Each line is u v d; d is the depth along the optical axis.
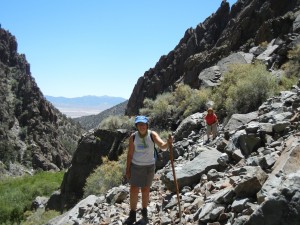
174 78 47.41
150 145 7.36
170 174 9.45
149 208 8.53
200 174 9.16
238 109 18.34
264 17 36.75
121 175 18.52
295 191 4.94
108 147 26.27
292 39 25.23
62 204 25.72
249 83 18.33
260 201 5.81
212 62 37.19
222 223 6.16
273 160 7.50
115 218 8.55
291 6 35.06
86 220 9.71
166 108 26.16
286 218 4.87
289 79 19.12
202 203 7.30
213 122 14.96
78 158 26.89
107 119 28.33
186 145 15.91
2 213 32.34
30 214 30.88
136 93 51.38
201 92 23.97
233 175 7.89
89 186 19.45
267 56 26.34
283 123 9.59
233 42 37.31
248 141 9.51
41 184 43.62
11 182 56.62
